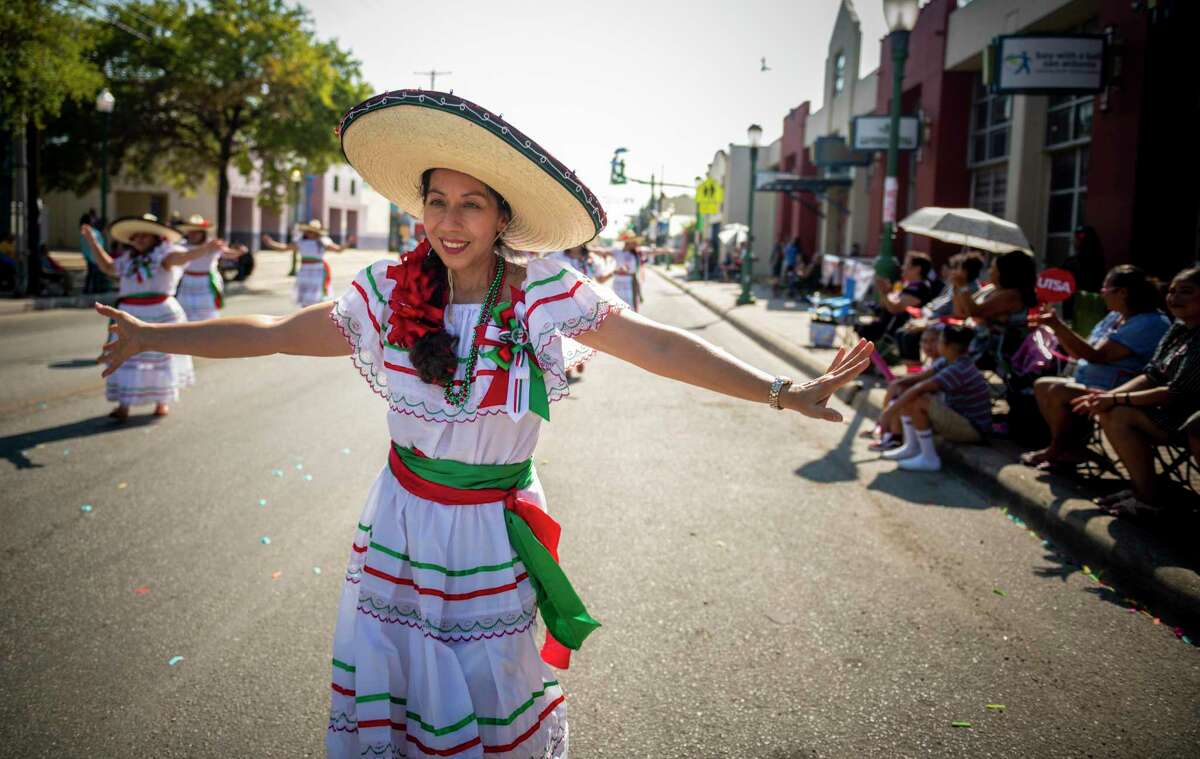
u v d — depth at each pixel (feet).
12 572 14.06
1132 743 9.88
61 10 56.95
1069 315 32.83
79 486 18.61
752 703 10.63
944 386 21.67
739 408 29.50
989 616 13.12
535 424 7.49
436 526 7.13
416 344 6.93
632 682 11.09
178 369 25.77
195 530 16.15
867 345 6.68
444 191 7.18
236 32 86.33
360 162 7.91
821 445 24.20
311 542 15.67
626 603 13.42
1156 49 36.86
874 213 71.46
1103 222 39.63
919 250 60.70
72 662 11.30
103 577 13.96
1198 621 12.42
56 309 58.95
